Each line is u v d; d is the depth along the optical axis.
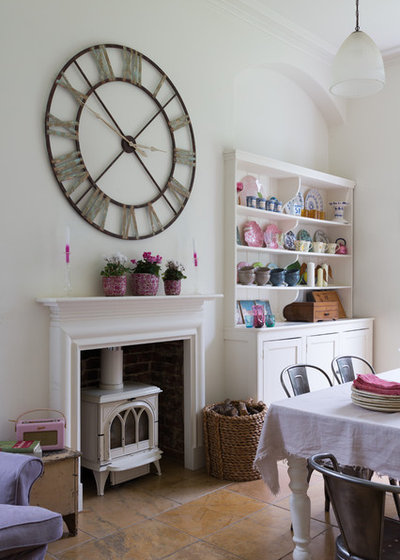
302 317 4.59
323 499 3.14
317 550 2.51
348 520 1.73
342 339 4.78
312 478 3.50
